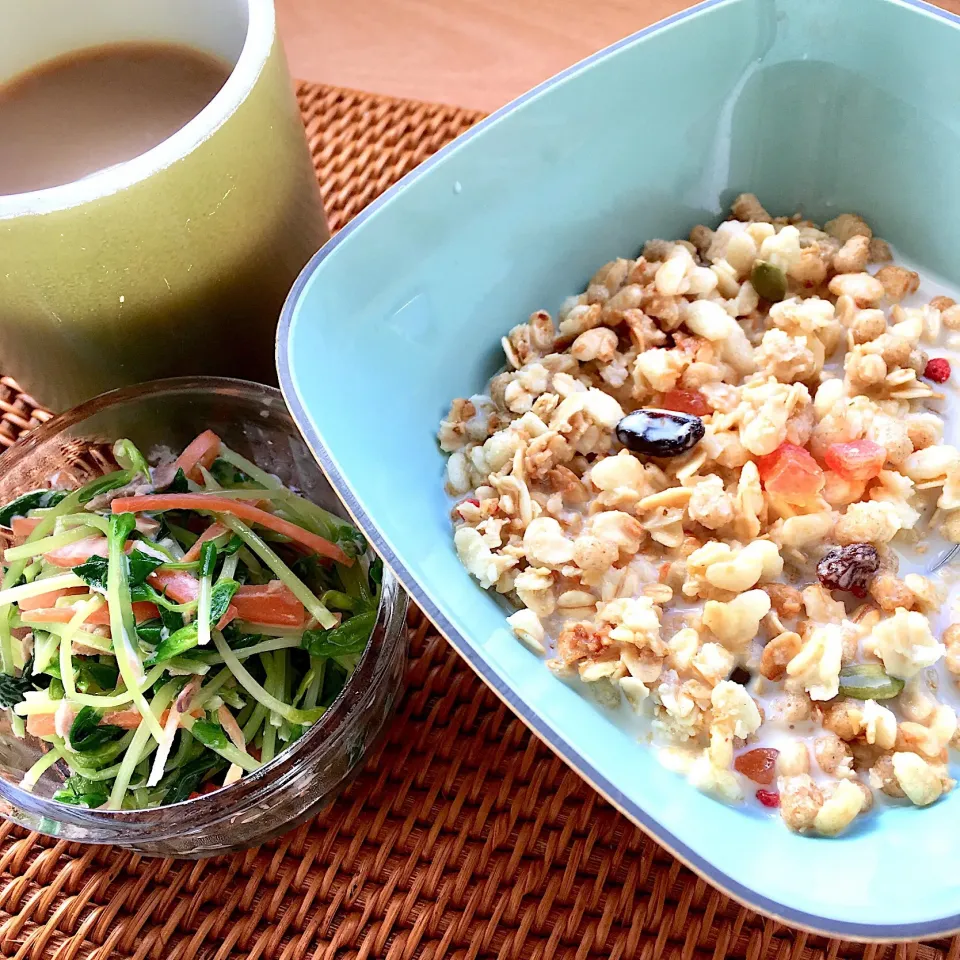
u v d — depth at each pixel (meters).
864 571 0.29
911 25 0.32
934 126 0.33
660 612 0.29
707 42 0.33
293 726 0.30
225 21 0.32
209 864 0.30
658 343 0.33
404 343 0.31
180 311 0.32
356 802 0.31
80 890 0.30
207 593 0.30
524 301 0.34
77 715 0.30
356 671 0.29
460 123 0.40
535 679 0.28
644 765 0.28
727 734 0.28
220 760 0.30
